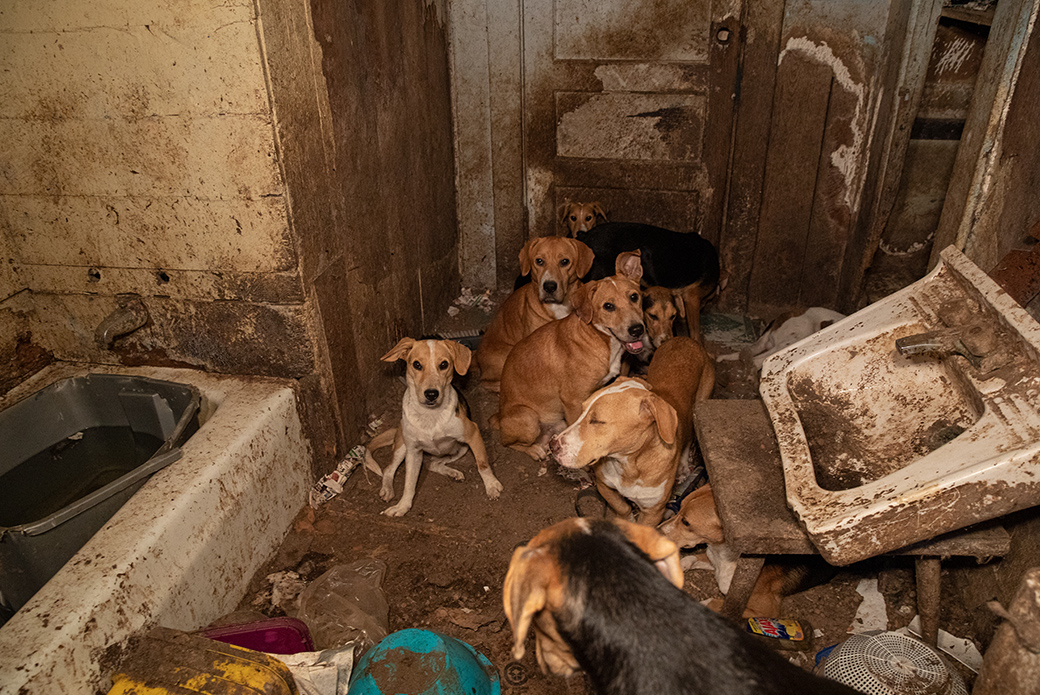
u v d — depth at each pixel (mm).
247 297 3184
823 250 4691
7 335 3316
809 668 2566
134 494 2709
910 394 2393
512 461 3789
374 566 3082
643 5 4297
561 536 1612
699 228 4871
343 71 3322
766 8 4125
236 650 2191
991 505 1755
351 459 3633
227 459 2852
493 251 5312
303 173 3047
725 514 2238
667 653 1446
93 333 3443
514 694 2580
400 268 4250
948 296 2430
